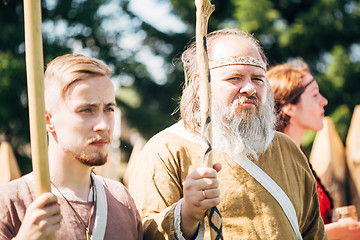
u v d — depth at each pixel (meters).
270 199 2.77
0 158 4.29
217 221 2.43
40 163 2.00
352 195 4.38
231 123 2.77
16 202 2.23
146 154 2.85
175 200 2.72
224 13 16.14
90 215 2.33
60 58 2.34
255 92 2.78
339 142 4.46
